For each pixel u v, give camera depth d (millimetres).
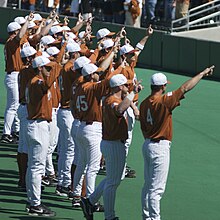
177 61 86688
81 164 43500
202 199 46562
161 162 39219
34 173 42156
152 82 39500
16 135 58281
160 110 39000
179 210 44406
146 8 94062
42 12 100438
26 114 46219
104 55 50000
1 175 49750
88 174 42500
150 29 49594
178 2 92000
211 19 93938
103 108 39969
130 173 50312
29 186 42250
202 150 57625
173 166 53094
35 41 55812
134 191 47438
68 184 46312
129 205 44812
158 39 88312
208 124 65750
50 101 42344
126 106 39031
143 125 39656
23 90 46375
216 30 91062
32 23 58656
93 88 41938
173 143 59188
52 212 42562
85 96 42125
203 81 82312
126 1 91688
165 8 93250
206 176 51250
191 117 67938
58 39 54688
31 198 42312
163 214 43562
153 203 39344
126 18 92500
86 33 56781
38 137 41969
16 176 49781
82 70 42562
